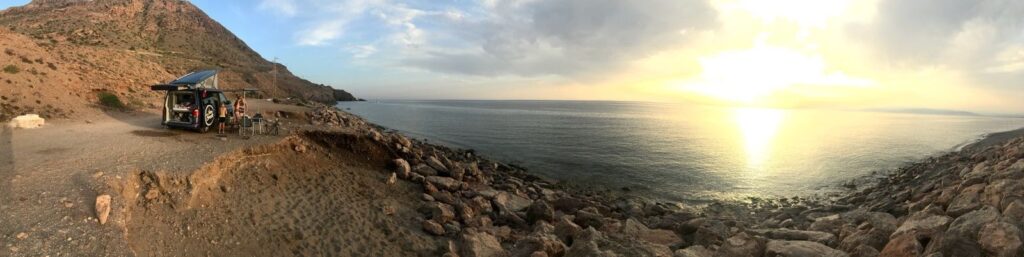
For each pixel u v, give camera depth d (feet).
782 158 109.81
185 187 32.12
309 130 58.90
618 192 67.15
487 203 46.96
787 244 27.35
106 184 28.07
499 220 41.86
